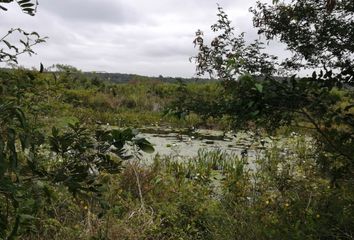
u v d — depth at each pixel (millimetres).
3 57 1591
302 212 4012
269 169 5543
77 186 1544
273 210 4598
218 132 13711
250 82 2672
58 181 1515
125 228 4098
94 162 1591
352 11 3289
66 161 1553
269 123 3143
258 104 2781
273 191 5336
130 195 5145
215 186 6516
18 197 1469
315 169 4875
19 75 1684
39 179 1522
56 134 1510
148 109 22016
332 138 3061
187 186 5812
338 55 3420
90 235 3873
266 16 3672
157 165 6699
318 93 2846
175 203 5184
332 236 3363
